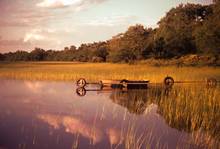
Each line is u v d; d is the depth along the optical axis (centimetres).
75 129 895
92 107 1319
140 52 5788
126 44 6109
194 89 1759
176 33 5747
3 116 1084
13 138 788
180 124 991
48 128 903
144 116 1120
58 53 12725
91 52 9006
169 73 3155
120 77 2873
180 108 1259
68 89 2103
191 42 5653
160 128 934
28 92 1911
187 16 6838
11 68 5159
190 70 3575
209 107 1265
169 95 1694
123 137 818
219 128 945
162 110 1243
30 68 5044
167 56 5678
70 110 1231
